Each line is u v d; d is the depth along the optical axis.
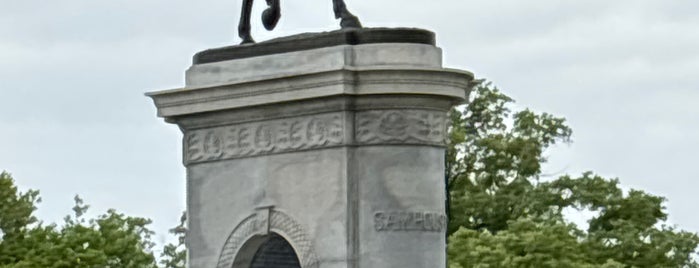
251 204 41.38
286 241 41.22
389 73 39.66
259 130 41.28
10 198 107.88
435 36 40.53
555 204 113.44
